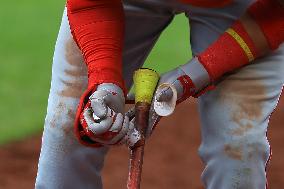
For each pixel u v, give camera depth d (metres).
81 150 9.13
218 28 9.21
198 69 8.53
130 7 9.35
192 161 16.31
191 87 8.53
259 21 8.60
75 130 8.17
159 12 9.43
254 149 8.77
